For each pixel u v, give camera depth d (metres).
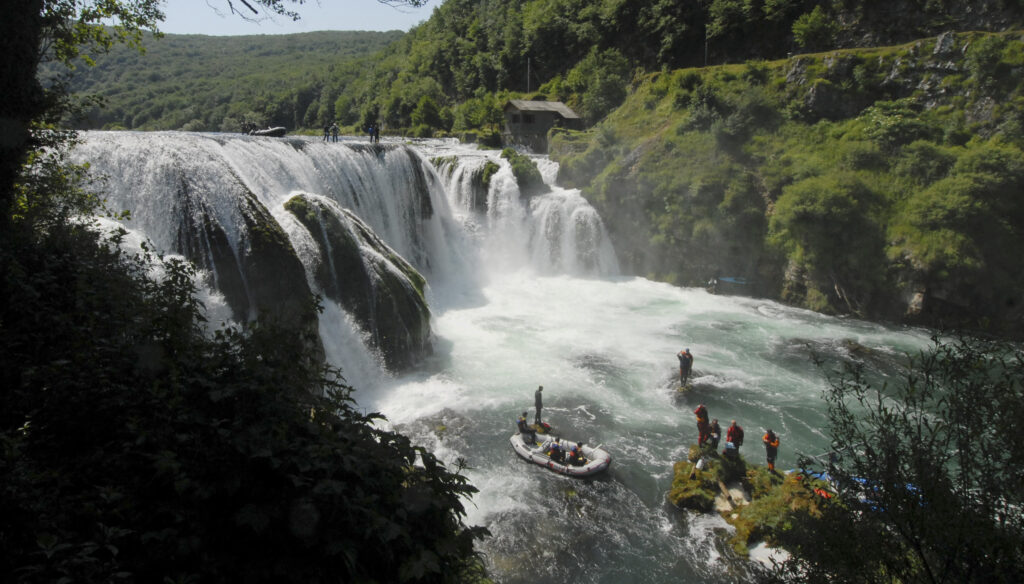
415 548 6.27
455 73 93.81
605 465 19.17
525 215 43.28
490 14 95.12
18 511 5.12
